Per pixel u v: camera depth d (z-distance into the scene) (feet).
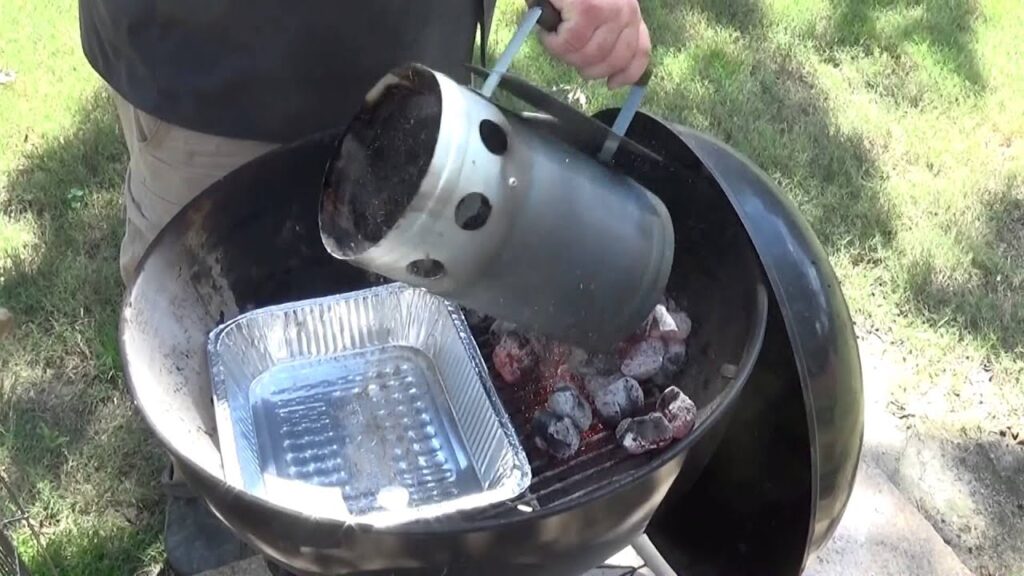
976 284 6.55
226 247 3.78
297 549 2.82
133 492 5.18
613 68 3.26
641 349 3.64
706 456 3.26
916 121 8.04
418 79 2.91
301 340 3.94
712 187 3.51
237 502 2.72
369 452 3.67
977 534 5.19
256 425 3.72
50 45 8.27
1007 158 7.70
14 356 5.80
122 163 7.14
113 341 5.87
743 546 3.85
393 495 3.48
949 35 9.02
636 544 4.13
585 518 2.81
